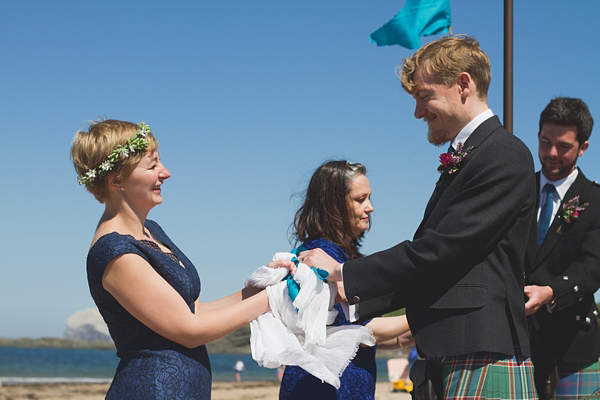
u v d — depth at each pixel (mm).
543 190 4762
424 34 6789
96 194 3379
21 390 32500
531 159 3256
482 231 3055
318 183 3951
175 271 3305
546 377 4367
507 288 3148
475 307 3082
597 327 4641
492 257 3160
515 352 3164
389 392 28047
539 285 4578
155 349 3201
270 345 3293
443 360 3207
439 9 6785
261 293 3447
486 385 3074
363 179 3924
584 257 4457
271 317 3422
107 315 3264
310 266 3490
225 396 31000
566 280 4266
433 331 3160
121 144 3291
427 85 3346
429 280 3156
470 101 3338
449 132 3404
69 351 126125
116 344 3316
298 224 4043
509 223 3146
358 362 3771
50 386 36062
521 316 3191
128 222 3379
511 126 5773
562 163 4645
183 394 3156
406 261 3131
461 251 3066
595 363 4625
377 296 3223
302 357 3270
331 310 3627
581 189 4656
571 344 4559
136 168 3309
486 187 3113
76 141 3328
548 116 4613
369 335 3506
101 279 3176
